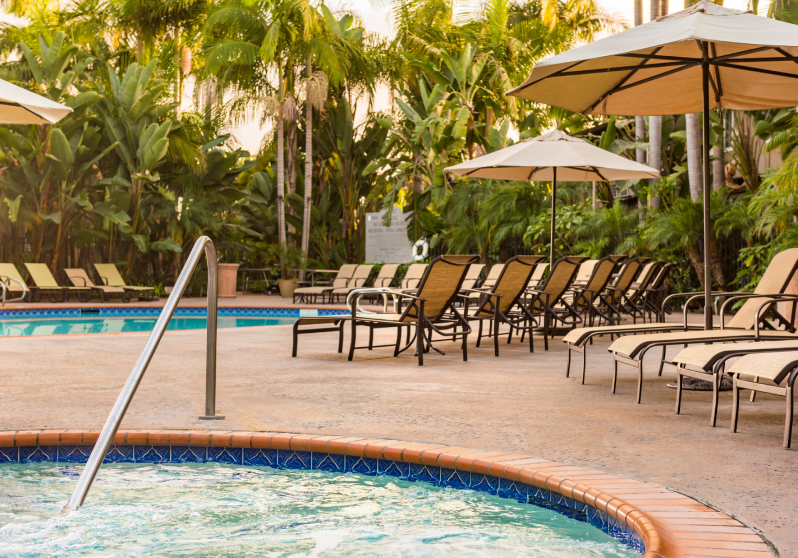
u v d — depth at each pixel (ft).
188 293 71.51
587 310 31.60
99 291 62.44
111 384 17.34
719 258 47.14
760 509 7.91
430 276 22.12
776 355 11.53
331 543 7.65
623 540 7.69
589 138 65.92
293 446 11.12
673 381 18.58
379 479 10.55
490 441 11.42
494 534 8.02
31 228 61.93
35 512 8.73
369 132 78.89
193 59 92.38
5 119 24.59
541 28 78.07
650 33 14.84
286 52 72.49
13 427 12.16
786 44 12.77
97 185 64.59
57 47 60.59
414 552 7.38
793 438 11.62
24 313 47.19
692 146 50.21
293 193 77.20
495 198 58.85
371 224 71.05
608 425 12.75
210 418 13.12
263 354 24.68
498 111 70.85
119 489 9.85
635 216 52.60
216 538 7.82
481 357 24.34
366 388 17.11
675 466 9.86
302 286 71.82
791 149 43.75
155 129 65.00
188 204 70.23
